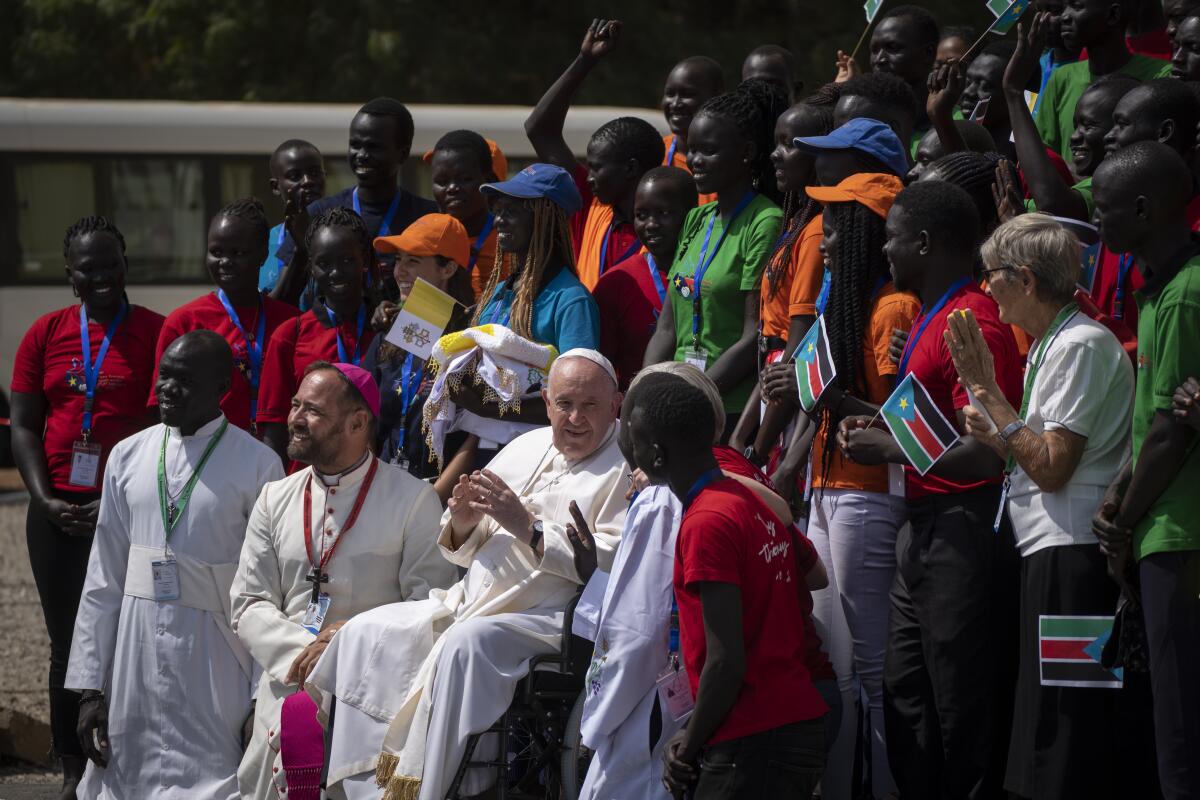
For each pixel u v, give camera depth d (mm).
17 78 70062
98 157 62156
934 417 17609
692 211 23922
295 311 27062
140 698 22594
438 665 19719
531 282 23406
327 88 67688
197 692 22547
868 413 19438
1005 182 20172
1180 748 16266
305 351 25062
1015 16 21297
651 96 68438
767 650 16375
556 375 20844
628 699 17750
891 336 19281
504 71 68125
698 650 16469
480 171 27328
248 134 62688
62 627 25250
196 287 62844
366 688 20438
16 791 26500
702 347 22672
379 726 20328
